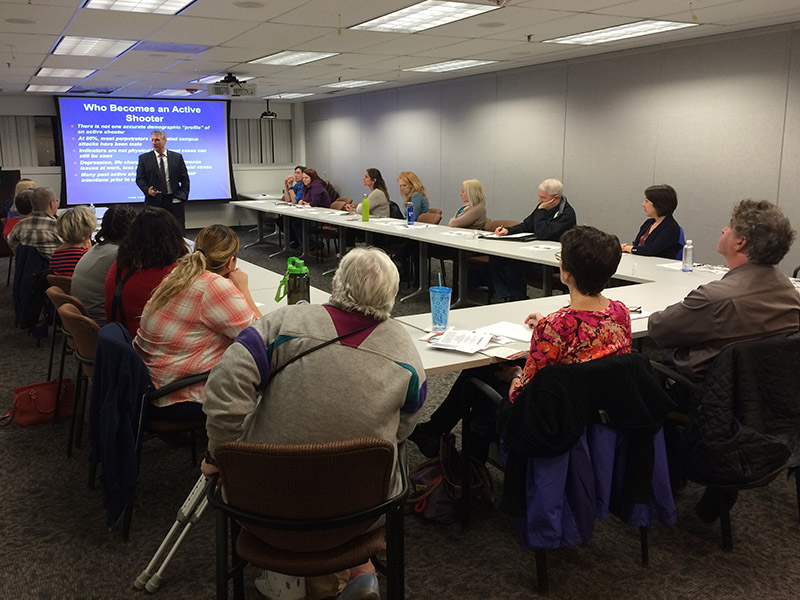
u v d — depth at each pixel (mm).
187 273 2277
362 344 1513
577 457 1841
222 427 1491
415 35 5707
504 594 1972
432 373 2131
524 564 2125
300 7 4520
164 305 2285
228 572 1548
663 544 2227
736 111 5883
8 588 1998
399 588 1528
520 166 8391
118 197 11062
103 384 2193
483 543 2248
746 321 2123
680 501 2508
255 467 1326
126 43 5902
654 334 2338
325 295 3316
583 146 7473
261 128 12812
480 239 5379
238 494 1384
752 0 4477
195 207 11977
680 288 3414
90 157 10766
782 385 1976
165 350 2287
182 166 7133
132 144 11039
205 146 11664
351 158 11836
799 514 2395
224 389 1486
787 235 2107
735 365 1980
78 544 2236
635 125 6840
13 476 2723
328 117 12312
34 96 10562
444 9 4719
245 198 11969
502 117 8531
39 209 4594
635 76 6746
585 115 7379
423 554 2184
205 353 2312
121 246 2527
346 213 7812
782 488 2611
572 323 1896
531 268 5211
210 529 2328
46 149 11008
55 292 2822
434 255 6320
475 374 2510
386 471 1388
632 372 1813
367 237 6711
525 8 4680
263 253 9016
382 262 1560
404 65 7727
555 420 1761
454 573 2078
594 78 7195
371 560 1746
